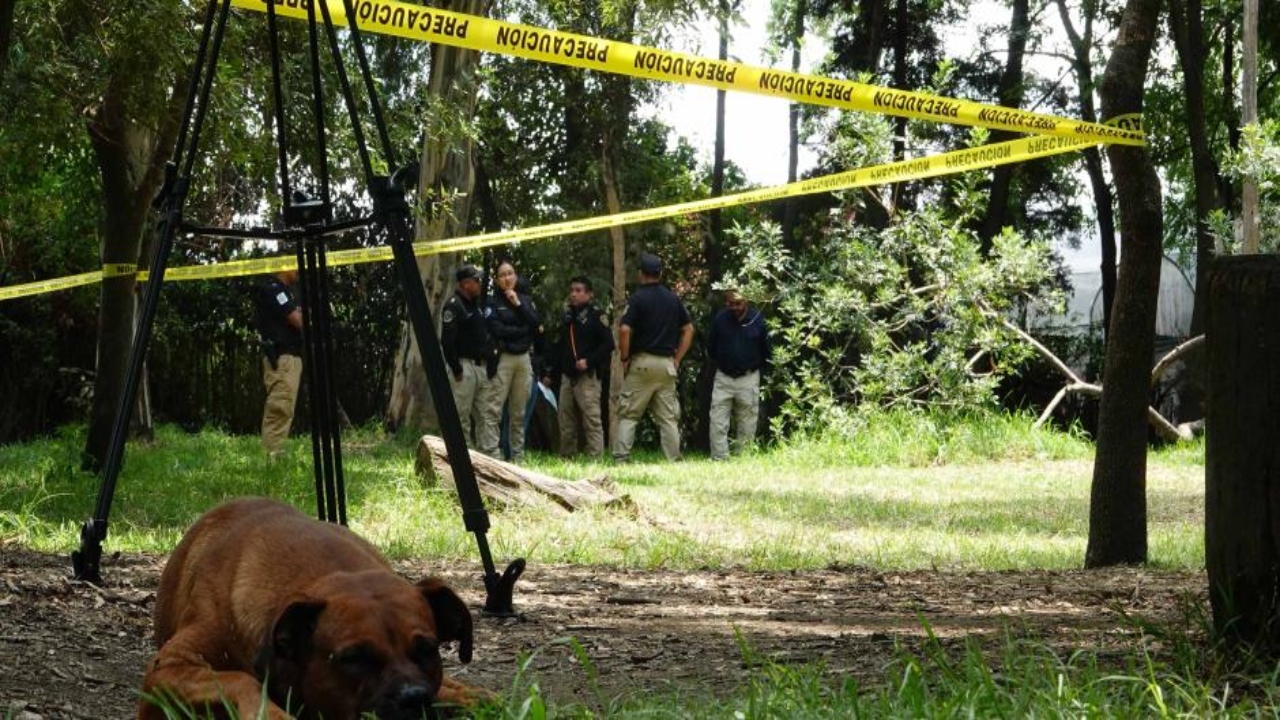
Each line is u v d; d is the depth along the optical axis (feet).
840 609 23.20
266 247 79.97
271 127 43.73
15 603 18.75
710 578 27.68
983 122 27.12
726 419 66.08
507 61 86.53
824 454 63.98
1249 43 60.13
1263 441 15.33
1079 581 26.76
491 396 57.21
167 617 13.05
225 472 45.83
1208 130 95.55
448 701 12.08
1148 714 12.41
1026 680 12.71
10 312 74.49
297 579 11.68
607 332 65.82
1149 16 27.94
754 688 12.60
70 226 74.02
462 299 56.24
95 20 39.58
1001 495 50.26
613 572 28.30
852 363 76.59
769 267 74.13
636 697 14.16
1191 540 35.09
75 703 14.28
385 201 16.76
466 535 32.37
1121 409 29.40
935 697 12.55
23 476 44.86
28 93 39.32
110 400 45.80
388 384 83.56
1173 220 101.86
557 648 18.39
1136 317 29.01
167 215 17.12
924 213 68.95
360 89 44.70
